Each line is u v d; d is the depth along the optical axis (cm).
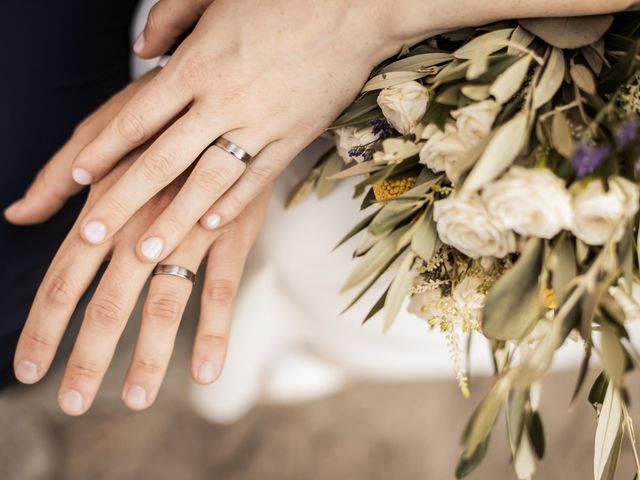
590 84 39
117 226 46
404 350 60
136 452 82
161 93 46
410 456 86
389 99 41
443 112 40
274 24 45
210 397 68
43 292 48
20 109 63
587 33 41
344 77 46
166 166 46
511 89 39
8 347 63
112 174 49
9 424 78
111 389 82
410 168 42
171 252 48
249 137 46
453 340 43
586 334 37
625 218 37
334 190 52
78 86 65
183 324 86
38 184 54
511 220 37
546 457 86
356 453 86
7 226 62
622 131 37
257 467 84
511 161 37
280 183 54
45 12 64
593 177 37
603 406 41
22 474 77
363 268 42
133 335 84
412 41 45
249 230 52
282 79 45
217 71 46
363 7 44
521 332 38
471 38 44
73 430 81
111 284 47
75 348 47
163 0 50
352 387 89
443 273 43
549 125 39
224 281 50
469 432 39
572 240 38
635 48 38
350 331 59
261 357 64
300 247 55
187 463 82
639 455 85
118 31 67
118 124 47
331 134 51
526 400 41
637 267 41
